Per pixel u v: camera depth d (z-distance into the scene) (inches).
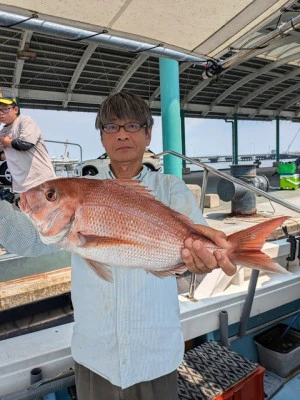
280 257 132.1
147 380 55.3
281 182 449.1
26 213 47.2
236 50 142.8
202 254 44.9
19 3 98.0
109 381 55.7
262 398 88.7
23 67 620.1
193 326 96.7
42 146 151.8
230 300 104.2
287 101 1097.4
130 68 679.7
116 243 47.8
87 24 112.1
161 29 119.6
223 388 80.0
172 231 48.6
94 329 56.1
